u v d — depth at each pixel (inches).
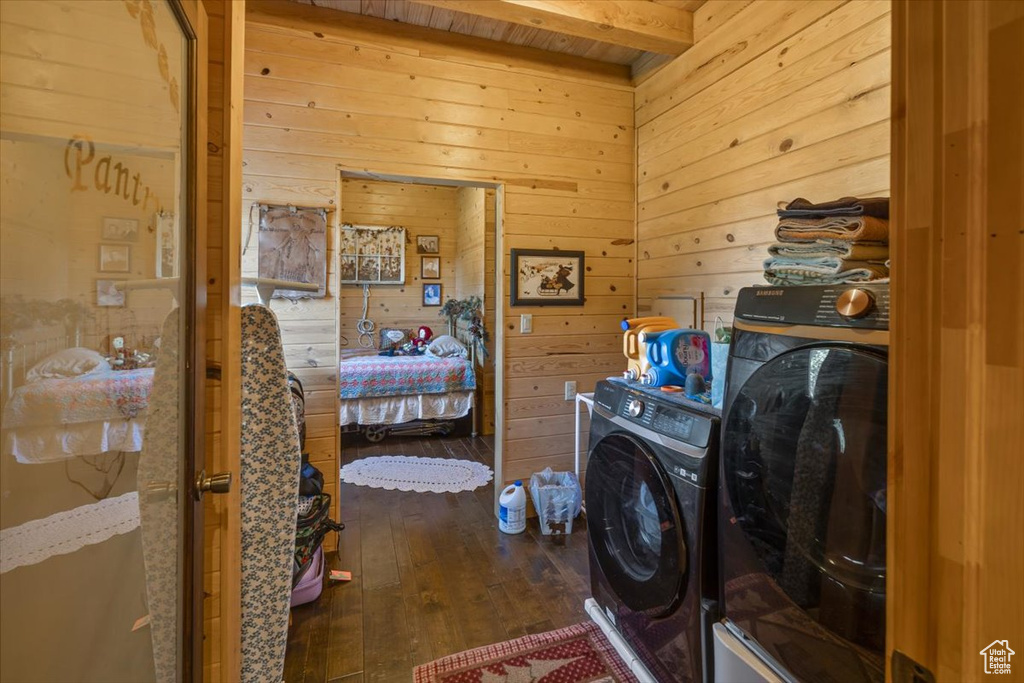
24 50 16.2
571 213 116.3
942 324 16.4
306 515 74.5
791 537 39.0
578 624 74.4
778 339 40.1
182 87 30.3
